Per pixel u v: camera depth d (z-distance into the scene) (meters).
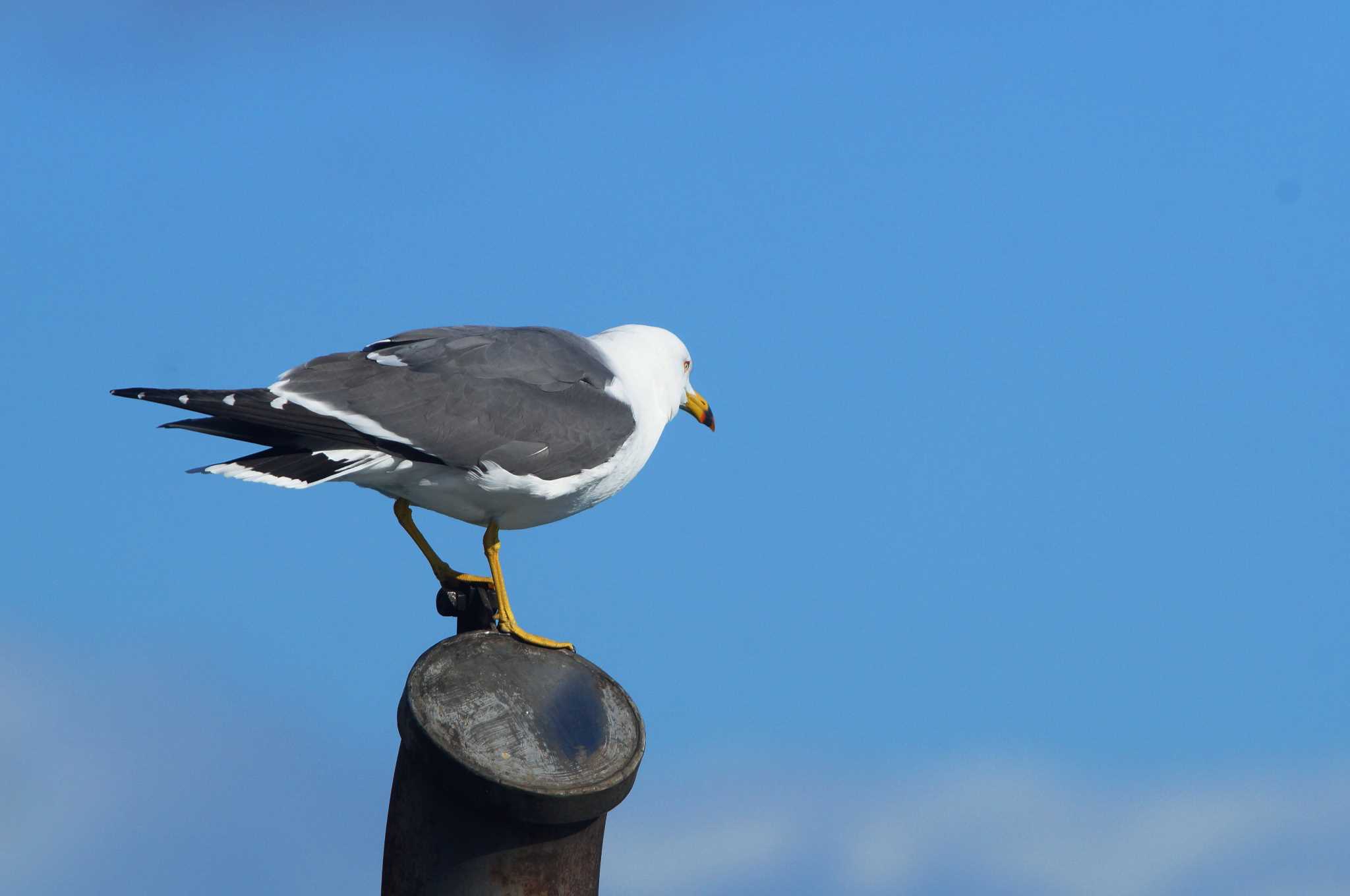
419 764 8.49
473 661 9.25
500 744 8.65
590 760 8.77
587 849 8.77
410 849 8.74
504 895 8.48
